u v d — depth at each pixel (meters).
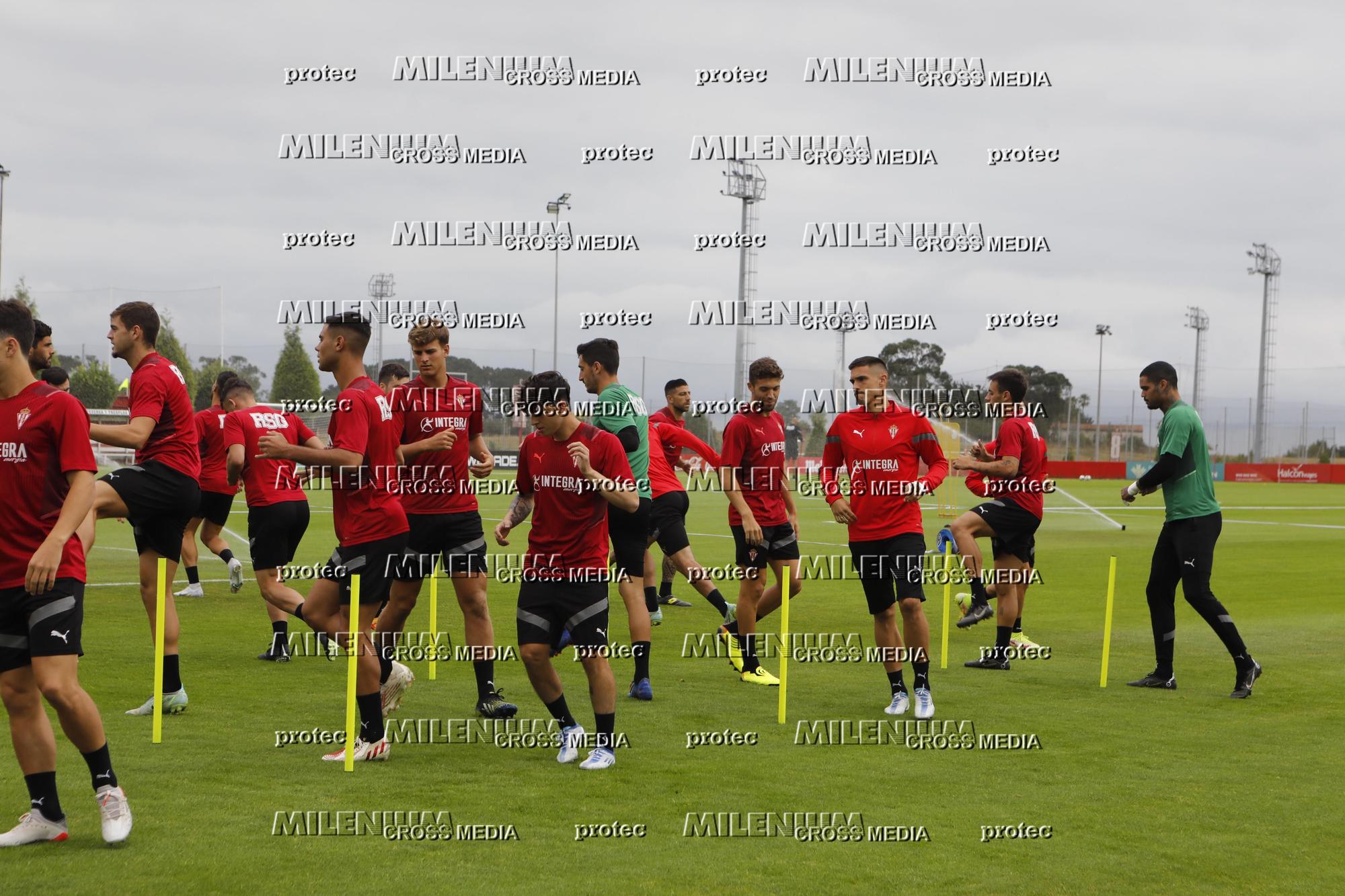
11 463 16.88
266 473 29.81
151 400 25.77
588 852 17.33
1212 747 24.81
